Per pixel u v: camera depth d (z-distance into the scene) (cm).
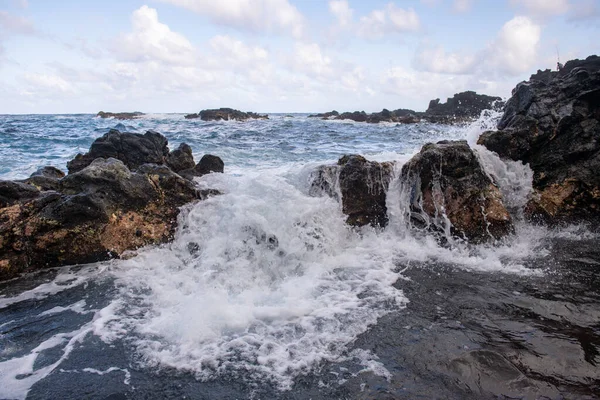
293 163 1321
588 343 377
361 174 712
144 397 327
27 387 339
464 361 355
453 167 673
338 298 483
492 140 796
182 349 389
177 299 491
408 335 401
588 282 508
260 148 1762
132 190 650
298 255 596
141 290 518
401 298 480
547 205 738
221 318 435
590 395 312
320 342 396
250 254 593
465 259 592
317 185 724
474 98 5719
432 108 6125
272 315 444
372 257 609
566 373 337
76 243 590
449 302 466
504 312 439
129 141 945
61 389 337
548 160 781
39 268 578
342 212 693
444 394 318
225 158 1415
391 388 328
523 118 828
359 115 5941
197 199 705
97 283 536
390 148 1823
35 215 597
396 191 707
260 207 635
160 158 955
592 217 726
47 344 401
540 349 369
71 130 2783
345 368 356
